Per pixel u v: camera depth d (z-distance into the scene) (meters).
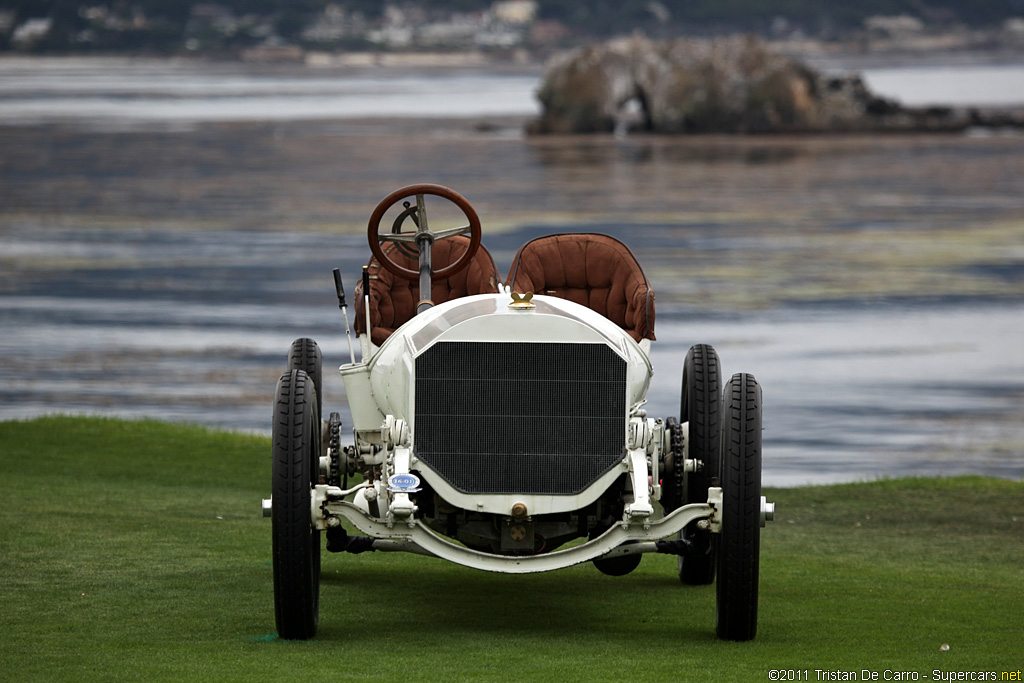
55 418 59.09
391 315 29.66
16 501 38.75
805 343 117.00
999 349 115.31
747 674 20.78
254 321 129.00
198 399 91.69
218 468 49.31
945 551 36.03
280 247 190.62
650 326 27.81
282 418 22.66
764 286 151.38
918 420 87.50
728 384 23.25
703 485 26.58
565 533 24.03
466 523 23.81
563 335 23.06
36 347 114.88
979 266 168.75
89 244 194.12
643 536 22.52
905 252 183.38
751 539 22.30
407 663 21.25
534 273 29.78
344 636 23.55
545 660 21.59
